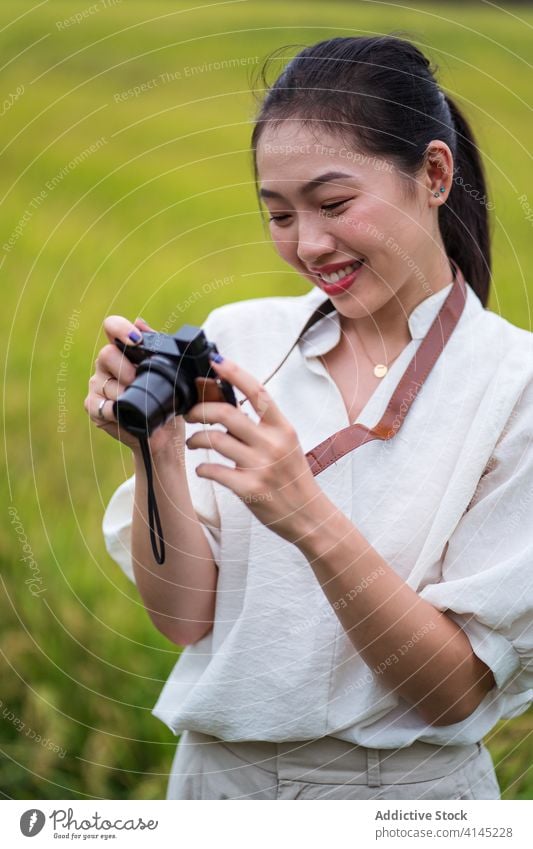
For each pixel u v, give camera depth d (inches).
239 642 68.6
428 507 66.1
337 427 70.1
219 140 265.1
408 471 66.4
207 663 74.4
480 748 75.0
